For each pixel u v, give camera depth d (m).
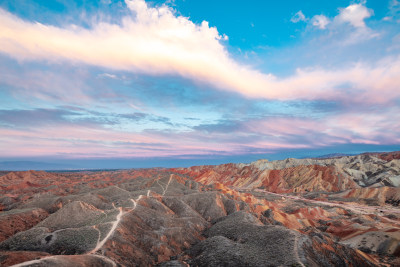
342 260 59.91
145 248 65.00
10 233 75.62
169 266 57.50
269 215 115.50
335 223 116.94
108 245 57.88
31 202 108.56
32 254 49.28
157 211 93.88
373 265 66.19
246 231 72.19
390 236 86.38
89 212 80.81
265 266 48.56
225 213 116.38
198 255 63.56
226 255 56.78
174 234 76.00
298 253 50.47
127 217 74.06
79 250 56.31
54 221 75.31
